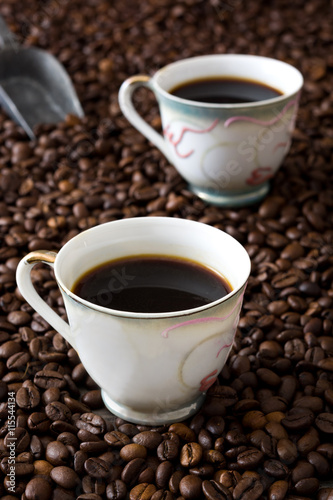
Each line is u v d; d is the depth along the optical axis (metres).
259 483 0.33
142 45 0.61
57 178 0.48
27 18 0.64
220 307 0.32
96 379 0.34
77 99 0.53
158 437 0.34
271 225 0.44
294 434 0.35
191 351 0.32
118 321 0.32
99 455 0.34
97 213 0.45
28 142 0.51
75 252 0.34
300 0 0.66
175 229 0.35
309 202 0.46
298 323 0.39
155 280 0.35
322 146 0.50
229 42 0.62
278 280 0.41
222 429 0.34
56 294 0.40
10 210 0.46
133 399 0.34
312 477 0.33
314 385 0.36
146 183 0.47
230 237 0.34
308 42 0.61
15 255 0.43
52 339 0.38
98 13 0.66
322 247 0.43
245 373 0.36
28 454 0.34
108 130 0.51
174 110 0.43
